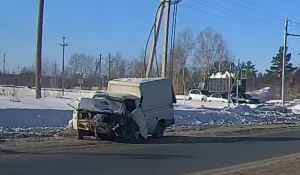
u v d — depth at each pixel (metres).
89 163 14.37
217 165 15.03
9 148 16.84
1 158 14.69
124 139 20.55
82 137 20.56
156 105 22.44
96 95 21.14
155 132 22.53
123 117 20.41
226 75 69.19
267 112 43.06
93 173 12.73
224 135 25.70
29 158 14.88
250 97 61.53
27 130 21.92
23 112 24.97
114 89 22.23
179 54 90.38
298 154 18.62
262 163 15.76
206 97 60.41
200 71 94.88
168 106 23.28
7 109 25.14
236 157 17.19
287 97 84.62
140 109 21.22
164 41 30.38
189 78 94.06
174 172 13.36
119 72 98.88
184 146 19.95
